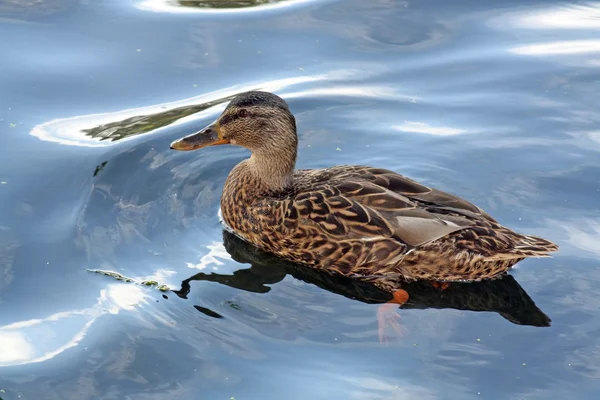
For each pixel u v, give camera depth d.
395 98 15.51
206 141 12.70
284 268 11.78
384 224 11.18
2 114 14.78
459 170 13.48
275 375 9.38
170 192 13.17
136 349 9.86
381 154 13.94
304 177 12.48
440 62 16.64
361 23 17.98
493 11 18.55
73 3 18.45
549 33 17.56
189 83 15.85
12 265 11.36
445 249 10.90
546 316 10.37
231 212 12.48
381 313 10.55
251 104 12.24
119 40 17.08
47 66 16.16
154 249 11.84
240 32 17.55
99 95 15.45
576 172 13.28
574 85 15.77
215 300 10.78
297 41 17.25
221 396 9.10
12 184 13.02
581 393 9.06
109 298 10.77
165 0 18.88
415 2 18.91
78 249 11.70
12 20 17.66
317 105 15.30
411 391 9.10
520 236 10.99
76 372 9.55
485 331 10.12
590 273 11.12
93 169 13.45
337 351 9.78
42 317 10.45
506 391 9.10
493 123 14.73
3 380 9.42
